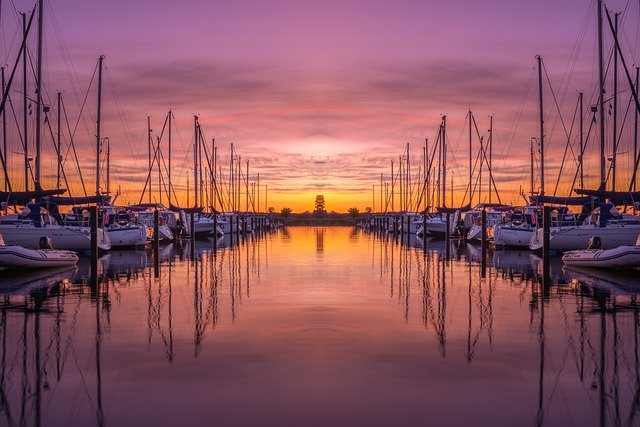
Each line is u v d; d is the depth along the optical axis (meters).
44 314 14.08
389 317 13.73
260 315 13.98
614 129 34.88
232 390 8.27
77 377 8.95
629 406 7.76
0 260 23.72
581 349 10.66
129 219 43.44
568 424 7.15
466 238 52.69
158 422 7.14
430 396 8.05
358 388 8.35
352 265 27.80
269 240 58.09
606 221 30.95
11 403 7.85
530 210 41.03
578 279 21.39
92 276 21.55
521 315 13.99
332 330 12.23
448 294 17.61
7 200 27.42
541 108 40.97
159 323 12.98
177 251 38.59
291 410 7.49
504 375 9.03
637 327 12.56
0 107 27.84
